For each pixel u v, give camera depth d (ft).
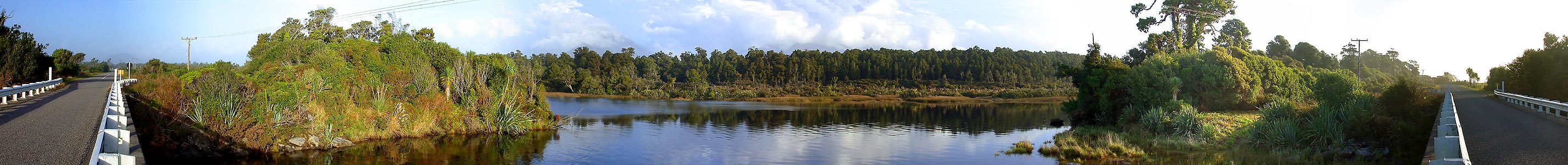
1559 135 47.47
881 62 486.79
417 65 102.73
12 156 34.09
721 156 80.38
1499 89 148.25
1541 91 120.26
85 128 47.16
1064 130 119.85
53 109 64.95
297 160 71.61
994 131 118.11
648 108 195.21
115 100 62.49
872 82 453.58
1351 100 99.09
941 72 472.44
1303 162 62.18
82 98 83.20
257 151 71.92
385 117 91.40
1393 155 61.21
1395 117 76.59
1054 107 235.40
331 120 83.71
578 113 155.22
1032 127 130.21
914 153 81.76
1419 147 60.49
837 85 441.27
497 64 110.01
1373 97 99.04
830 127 127.03
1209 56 124.57
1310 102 131.44
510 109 101.19
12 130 45.19
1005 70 454.40
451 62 106.93
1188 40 220.64
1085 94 144.05
